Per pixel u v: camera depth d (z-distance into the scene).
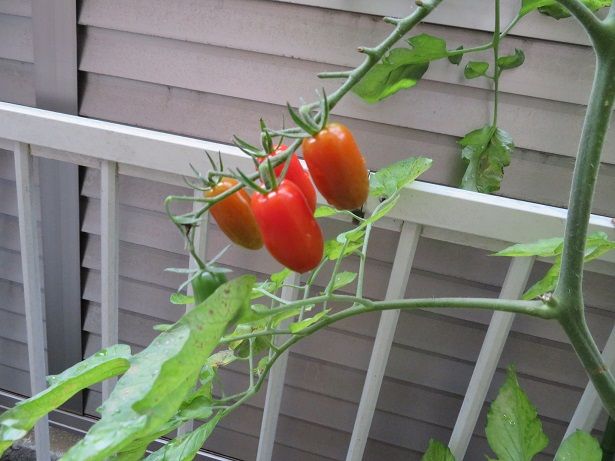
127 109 0.54
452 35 0.46
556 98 0.46
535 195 0.50
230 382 0.64
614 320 0.51
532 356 0.55
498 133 0.45
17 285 0.68
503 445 0.42
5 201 0.63
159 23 0.50
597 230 0.37
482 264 0.52
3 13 0.53
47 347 0.68
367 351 0.59
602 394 0.30
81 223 0.59
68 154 0.45
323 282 0.57
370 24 0.46
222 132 0.53
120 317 0.65
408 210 0.39
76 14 0.50
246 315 0.25
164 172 0.44
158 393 0.22
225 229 0.28
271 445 0.54
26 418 0.27
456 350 0.56
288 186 0.26
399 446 0.64
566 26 0.43
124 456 0.31
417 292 0.55
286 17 0.48
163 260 0.60
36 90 0.54
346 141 0.25
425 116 0.48
